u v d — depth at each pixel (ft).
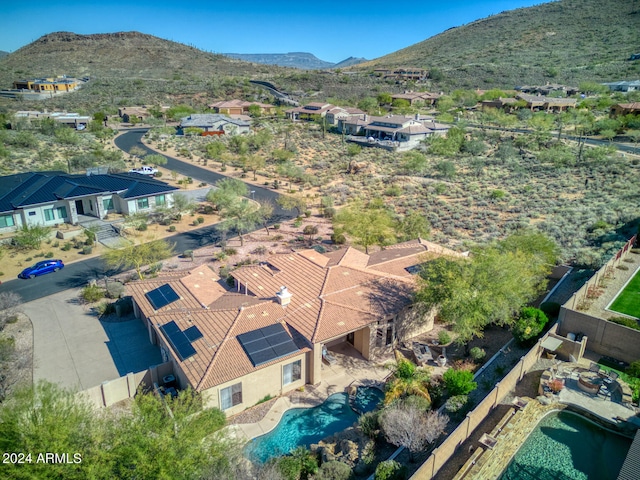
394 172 252.01
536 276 106.63
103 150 296.92
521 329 90.99
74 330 104.22
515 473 62.13
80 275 133.49
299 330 85.92
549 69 581.94
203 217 185.98
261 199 212.64
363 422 71.72
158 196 187.62
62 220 171.83
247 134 359.46
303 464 65.00
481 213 180.86
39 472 47.60
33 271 131.75
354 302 93.71
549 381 77.77
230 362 77.66
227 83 595.06
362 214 151.02
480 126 359.05
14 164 246.06
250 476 58.34
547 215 174.50
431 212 186.09
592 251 133.59
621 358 86.22
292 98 541.75
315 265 106.63
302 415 78.59
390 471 59.47
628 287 108.27
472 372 86.63
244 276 108.27
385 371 89.66
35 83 566.77
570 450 66.13
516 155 268.41
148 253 125.70
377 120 345.10
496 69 614.75
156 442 53.62
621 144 279.49
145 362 92.73
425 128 327.06
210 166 276.00
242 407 78.74
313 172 261.65
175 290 101.71
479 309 87.56
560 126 296.71
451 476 61.21
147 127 407.44
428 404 73.72
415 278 101.76
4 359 86.74
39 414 53.47
